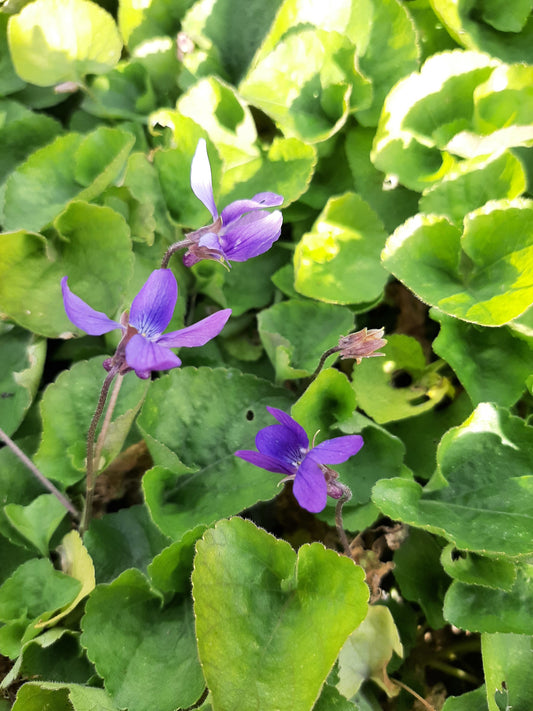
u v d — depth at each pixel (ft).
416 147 0.47
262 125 0.50
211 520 0.37
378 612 0.37
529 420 0.43
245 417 0.42
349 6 0.47
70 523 0.40
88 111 0.49
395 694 0.38
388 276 0.46
